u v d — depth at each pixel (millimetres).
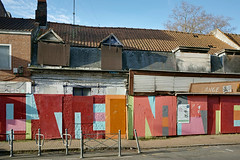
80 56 11875
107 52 11727
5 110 10484
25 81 10688
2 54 10570
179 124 11938
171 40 16406
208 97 12430
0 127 10398
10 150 8156
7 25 11727
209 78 12672
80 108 11188
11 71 10578
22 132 10625
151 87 11766
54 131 10883
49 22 15875
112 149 9383
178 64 12953
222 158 7719
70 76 11195
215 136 11961
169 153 8547
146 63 12625
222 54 14094
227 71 13609
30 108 10719
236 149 9266
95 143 10172
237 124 12703
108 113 11422
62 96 11039
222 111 12492
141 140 11117
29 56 10812
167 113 11781
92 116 11281
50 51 11117
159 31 18156
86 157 7934
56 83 11031
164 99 11781
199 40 17578
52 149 8930
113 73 11539
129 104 11469
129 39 15156
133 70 11516
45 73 10914
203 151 8883
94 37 14547
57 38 11500
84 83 11312
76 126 11117
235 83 12484
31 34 11125
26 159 7664
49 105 10898
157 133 11602
